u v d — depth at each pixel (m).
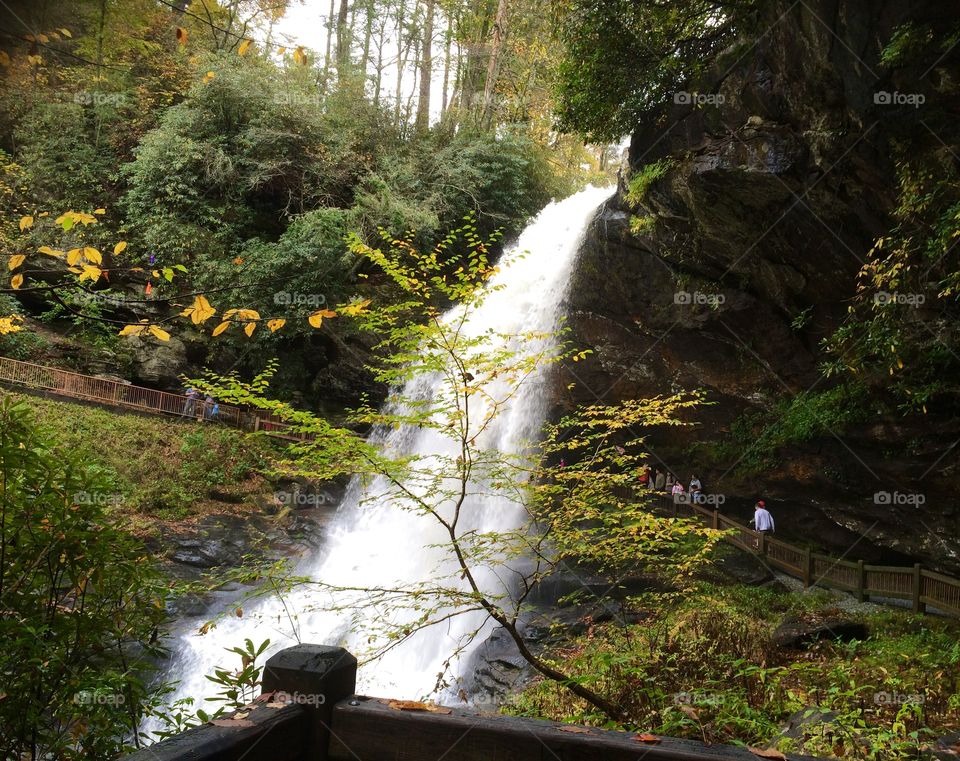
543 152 31.20
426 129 29.47
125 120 26.03
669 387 18.92
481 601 4.53
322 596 14.11
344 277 24.30
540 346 20.06
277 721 2.05
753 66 12.35
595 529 5.22
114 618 3.33
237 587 15.08
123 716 3.05
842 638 10.92
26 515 3.02
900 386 12.51
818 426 15.28
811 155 11.98
